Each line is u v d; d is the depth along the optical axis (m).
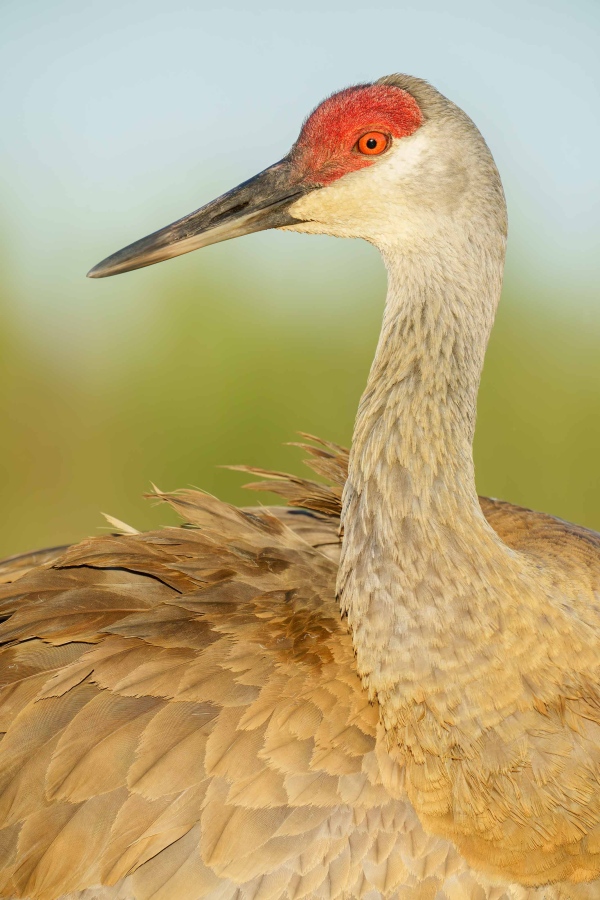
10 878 7.17
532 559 8.69
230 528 8.82
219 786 7.32
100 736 7.38
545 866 7.33
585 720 7.46
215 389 18.56
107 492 17.83
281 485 9.60
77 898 7.13
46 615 7.84
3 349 18.73
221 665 7.68
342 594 7.96
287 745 7.45
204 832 7.23
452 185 8.31
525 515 10.16
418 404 7.97
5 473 17.77
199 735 7.41
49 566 8.38
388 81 8.63
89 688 7.57
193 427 18.31
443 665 7.38
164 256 8.84
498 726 7.32
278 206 8.79
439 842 7.43
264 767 7.38
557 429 18.52
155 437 18.34
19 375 18.59
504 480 18.25
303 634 8.00
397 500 7.73
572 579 8.82
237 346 18.83
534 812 7.25
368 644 7.59
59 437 18.33
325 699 7.65
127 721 7.42
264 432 18.30
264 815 7.29
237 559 8.51
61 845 7.18
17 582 8.08
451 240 8.32
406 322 8.30
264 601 8.20
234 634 7.88
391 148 8.45
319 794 7.38
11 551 16.67
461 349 8.23
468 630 7.39
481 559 7.58
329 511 9.35
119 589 8.11
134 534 8.66
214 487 17.95
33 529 16.97
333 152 8.57
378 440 7.94
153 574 8.20
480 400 18.88
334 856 7.31
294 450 18.25
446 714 7.34
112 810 7.24
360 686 7.79
